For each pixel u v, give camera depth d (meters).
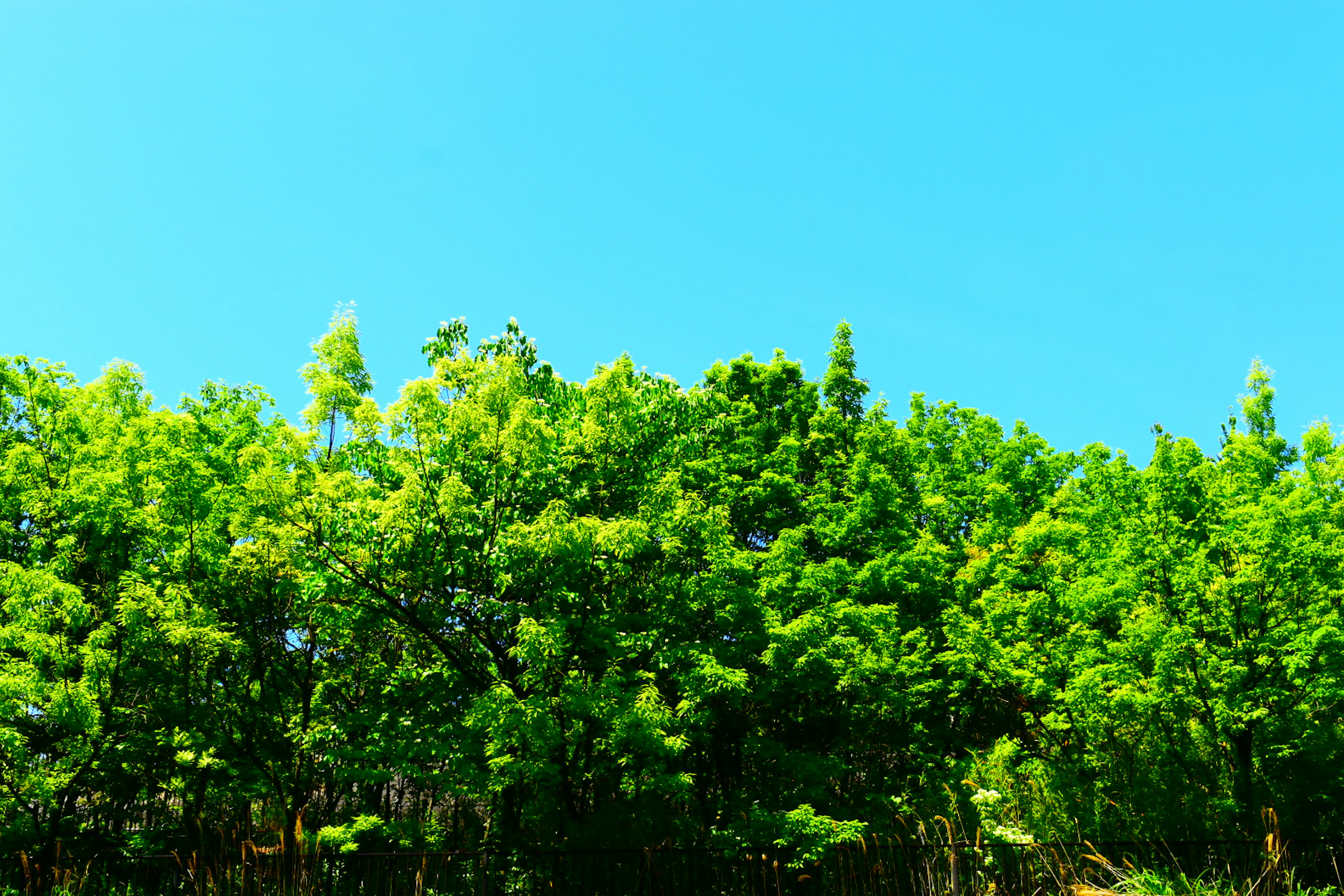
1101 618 16.09
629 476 14.68
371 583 13.17
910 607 18.53
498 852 13.31
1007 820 14.24
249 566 13.83
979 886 11.83
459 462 13.23
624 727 12.19
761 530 19.08
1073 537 17.28
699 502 13.96
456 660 13.43
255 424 17.28
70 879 12.45
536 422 12.96
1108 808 14.68
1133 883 11.06
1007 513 19.91
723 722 15.65
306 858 12.16
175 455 13.94
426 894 12.34
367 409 13.49
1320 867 13.34
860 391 24.53
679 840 14.09
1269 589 14.30
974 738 18.88
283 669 15.55
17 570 12.16
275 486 12.62
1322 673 13.74
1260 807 14.36
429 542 13.26
